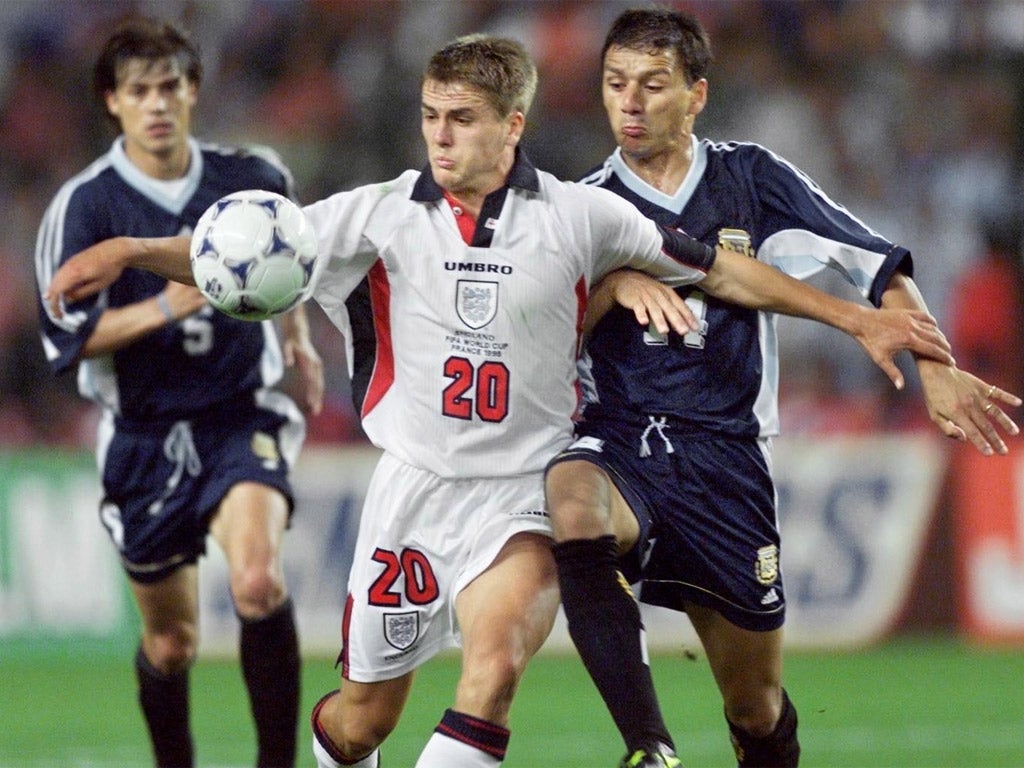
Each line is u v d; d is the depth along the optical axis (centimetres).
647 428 1897
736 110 5816
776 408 1969
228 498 2375
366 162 5956
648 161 1961
